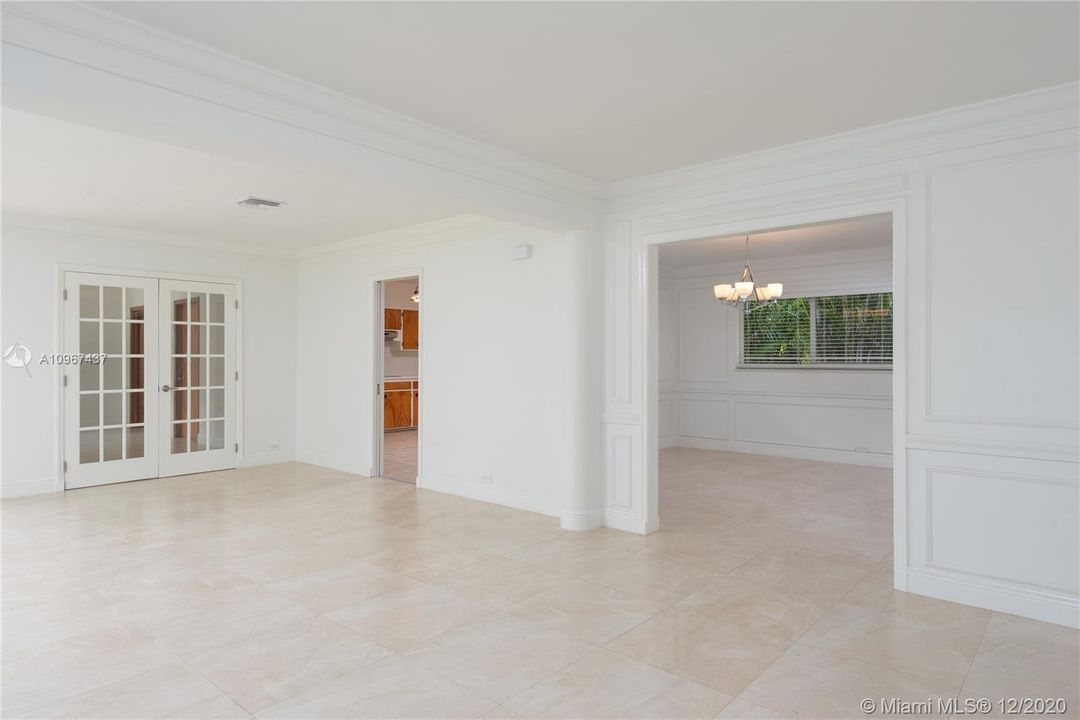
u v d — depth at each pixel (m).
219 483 6.43
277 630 3.04
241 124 2.83
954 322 3.34
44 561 4.03
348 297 7.02
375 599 3.43
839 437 7.71
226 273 7.10
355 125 3.24
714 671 2.66
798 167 3.86
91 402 6.20
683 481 6.60
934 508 3.44
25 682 2.55
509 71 2.83
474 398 5.79
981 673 2.64
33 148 3.75
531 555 4.18
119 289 6.36
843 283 7.59
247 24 2.43
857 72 2.85
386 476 6.83
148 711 2.35
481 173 3.90
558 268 5.14
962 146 3.31
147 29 2.43
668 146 3.83
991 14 2.36
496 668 2.68
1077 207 3.02
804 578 3.76
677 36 2.52
